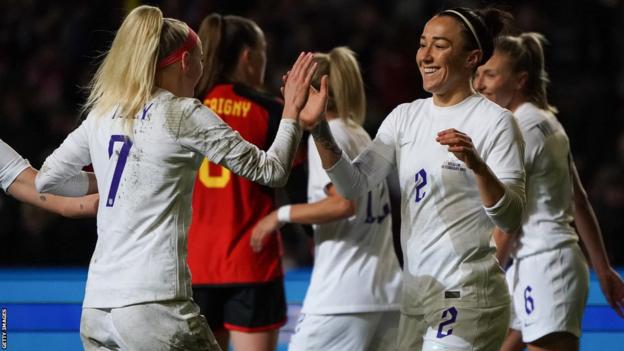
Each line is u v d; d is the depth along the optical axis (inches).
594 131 1542.8
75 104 1557.6
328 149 538.9
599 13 1678.2
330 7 1683.1
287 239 1294.3
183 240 487.8
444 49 530.0
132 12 500.7
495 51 650.2
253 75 689.0
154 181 481.1
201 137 482.3
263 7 1664.6
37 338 754.8
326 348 639.8
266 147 665.6
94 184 535.8
